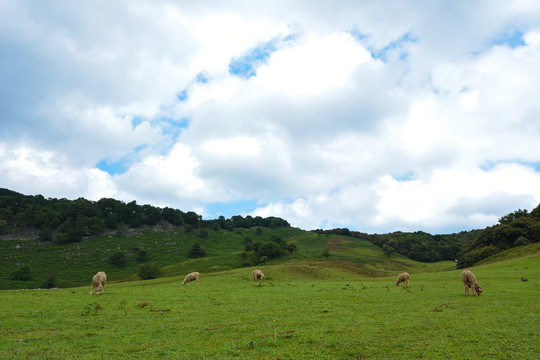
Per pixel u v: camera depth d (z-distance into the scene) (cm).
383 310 1930
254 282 4750
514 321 1520
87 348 1170
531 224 10200
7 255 13925
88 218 18925
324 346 1154
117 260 14300
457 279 4688
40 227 17312
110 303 2297
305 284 4344
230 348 1134
